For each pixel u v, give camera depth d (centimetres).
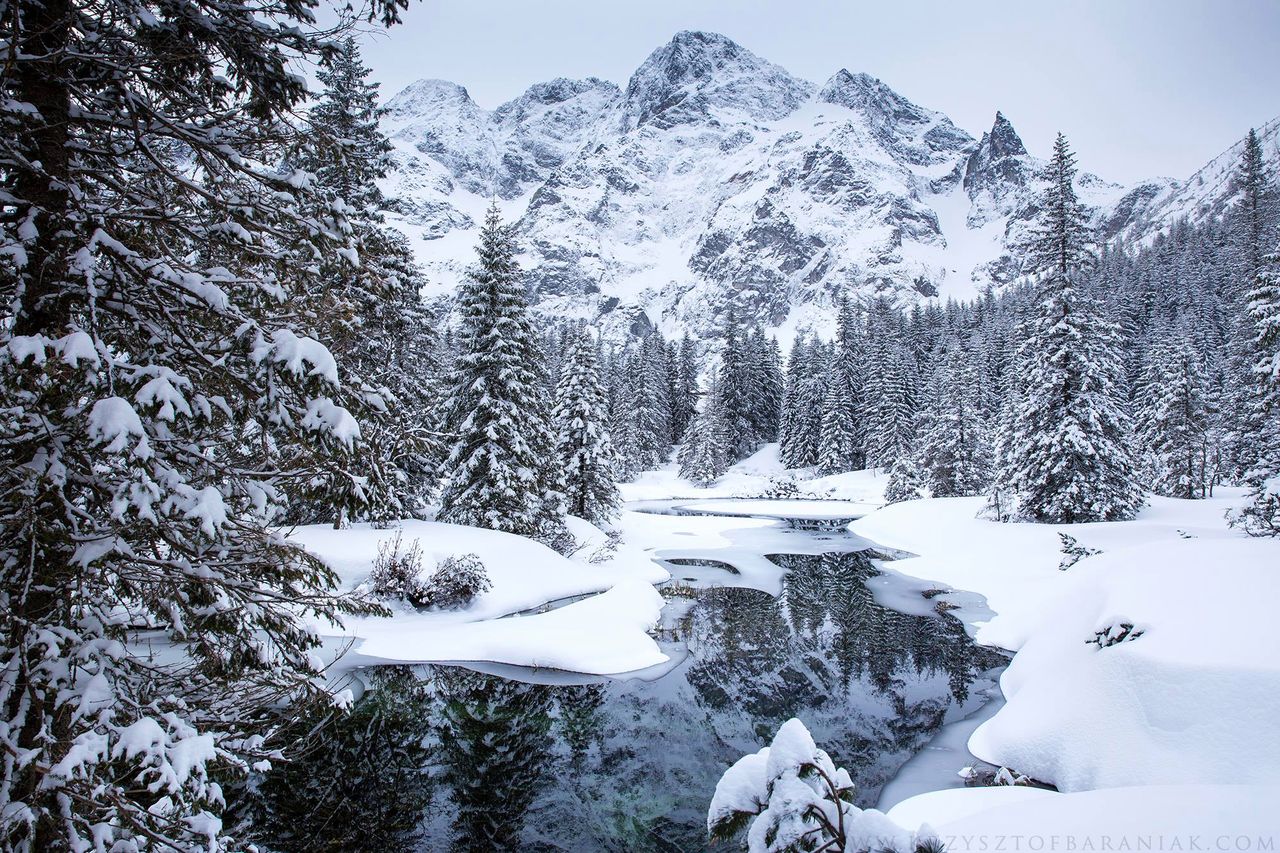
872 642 1880
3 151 398
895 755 1160
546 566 2352
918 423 6962
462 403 2686
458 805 977
